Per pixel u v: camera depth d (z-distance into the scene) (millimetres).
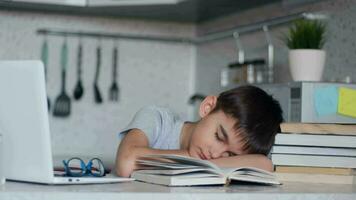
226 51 2689
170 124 1618
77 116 2805
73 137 2793
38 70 1051
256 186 1221
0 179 1100
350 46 1841
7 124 1116
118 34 2871
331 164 1401
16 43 2742
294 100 1625
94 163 1790
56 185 1088
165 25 2973
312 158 1402
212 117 1433
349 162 1402
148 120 1575
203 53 2922
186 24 3004
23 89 1075
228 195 1049
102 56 2859
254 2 2336
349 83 1609
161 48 2959
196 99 2893
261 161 1384
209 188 1126
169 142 1601
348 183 1396
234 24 2660
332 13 1944
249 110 1398
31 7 2660
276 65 2273
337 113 1595
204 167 1188
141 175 1236
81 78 2822
